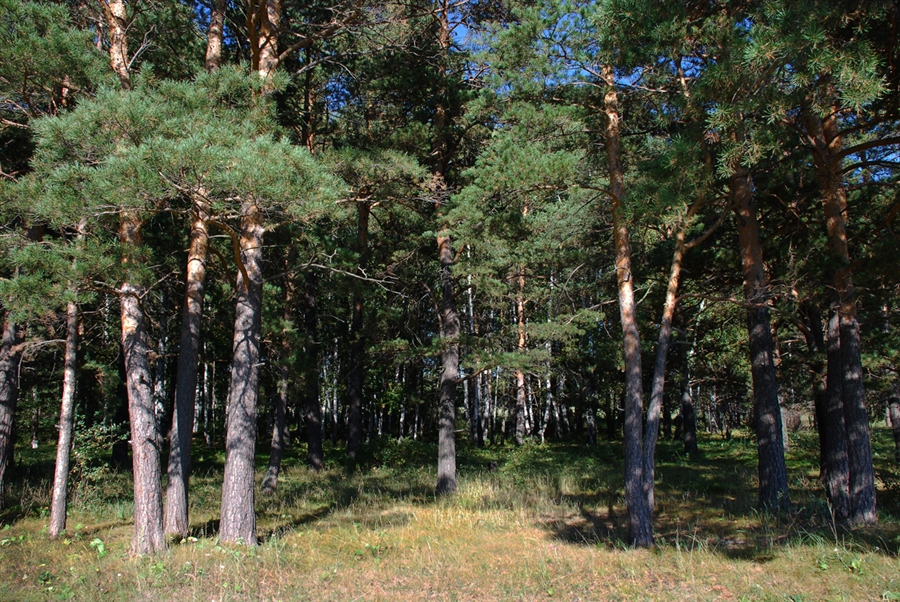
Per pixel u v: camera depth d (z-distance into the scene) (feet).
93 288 25.38
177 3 36.24
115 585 21.94
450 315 50.47
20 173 36.01
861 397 30.25
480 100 36.17
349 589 22.07
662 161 27.58
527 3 41.91
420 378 85.81
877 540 25.34
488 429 115.14
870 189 38.58
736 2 27.37
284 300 56.18
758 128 25.04
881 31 26.07
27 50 24.23
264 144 22.38
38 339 33.91
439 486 47.39
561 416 120.16
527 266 49.19
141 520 26.84
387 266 53.01
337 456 76.18
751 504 37.06
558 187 32.27
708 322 58.23
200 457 75.87
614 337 61.67
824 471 41.55
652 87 33.50
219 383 106.73
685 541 28.48
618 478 50.75
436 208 48.67
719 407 114.32
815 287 35.27
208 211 24.89
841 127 38.45
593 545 28.89
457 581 22.98
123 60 30.53
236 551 26.55
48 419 83.41
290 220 25.50
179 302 45.09
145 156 20.52
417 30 45.32
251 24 32.09
